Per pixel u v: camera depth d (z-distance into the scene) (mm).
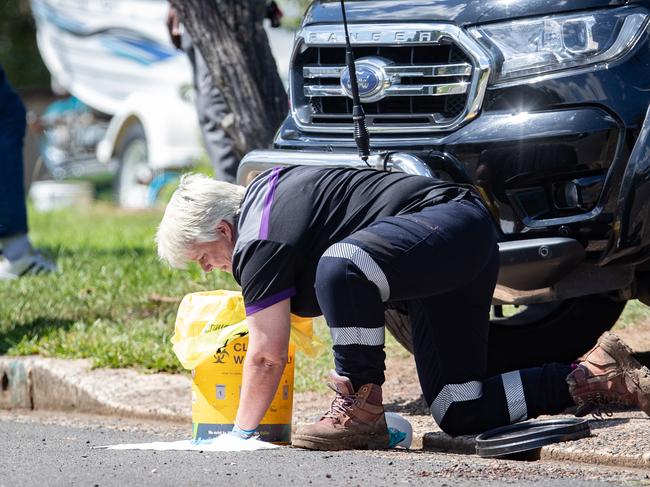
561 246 12133
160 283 21578
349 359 11094
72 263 24531
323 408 13883
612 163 12234
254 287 10891
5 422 14586
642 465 10500
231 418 11750
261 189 11141
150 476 10000
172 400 14773
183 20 18469
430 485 9531
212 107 20703
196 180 11344
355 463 10523
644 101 12203
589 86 12297
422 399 14164
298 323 12000
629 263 12445
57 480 10000
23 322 19047
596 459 10758
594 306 14945
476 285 11328
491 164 12594
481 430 11508
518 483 9609
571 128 12266
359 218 11070
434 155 12891
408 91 13133
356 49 13531
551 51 12484
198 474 10031
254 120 18516
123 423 14352
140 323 18438
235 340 11719
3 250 22641
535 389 11422
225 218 11148
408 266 10727
